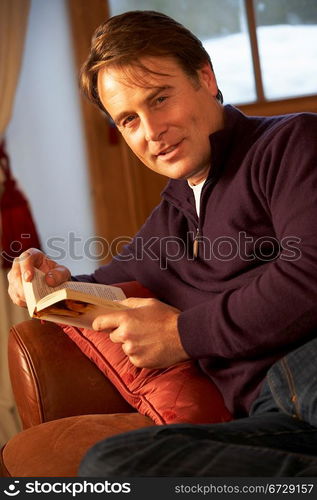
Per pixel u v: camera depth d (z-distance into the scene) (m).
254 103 3.46
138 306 1.53
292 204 1.37
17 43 3.16
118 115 1.51
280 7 3.43
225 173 1.54
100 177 3.41
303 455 1.05
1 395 3.05
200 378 1.56
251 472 1.03
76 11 3.31
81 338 1.72
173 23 1.51
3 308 3.05
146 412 1.54
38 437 1.46
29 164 3.34
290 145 1.41
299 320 1.32
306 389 1.24
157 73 1.46
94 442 1.40
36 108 3.33
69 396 1.67
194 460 1.05
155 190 3.50
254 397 1.41
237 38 3.43
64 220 3.40
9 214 3.10
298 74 3.47
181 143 1.51
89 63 1.53
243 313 1.35
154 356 1.45
